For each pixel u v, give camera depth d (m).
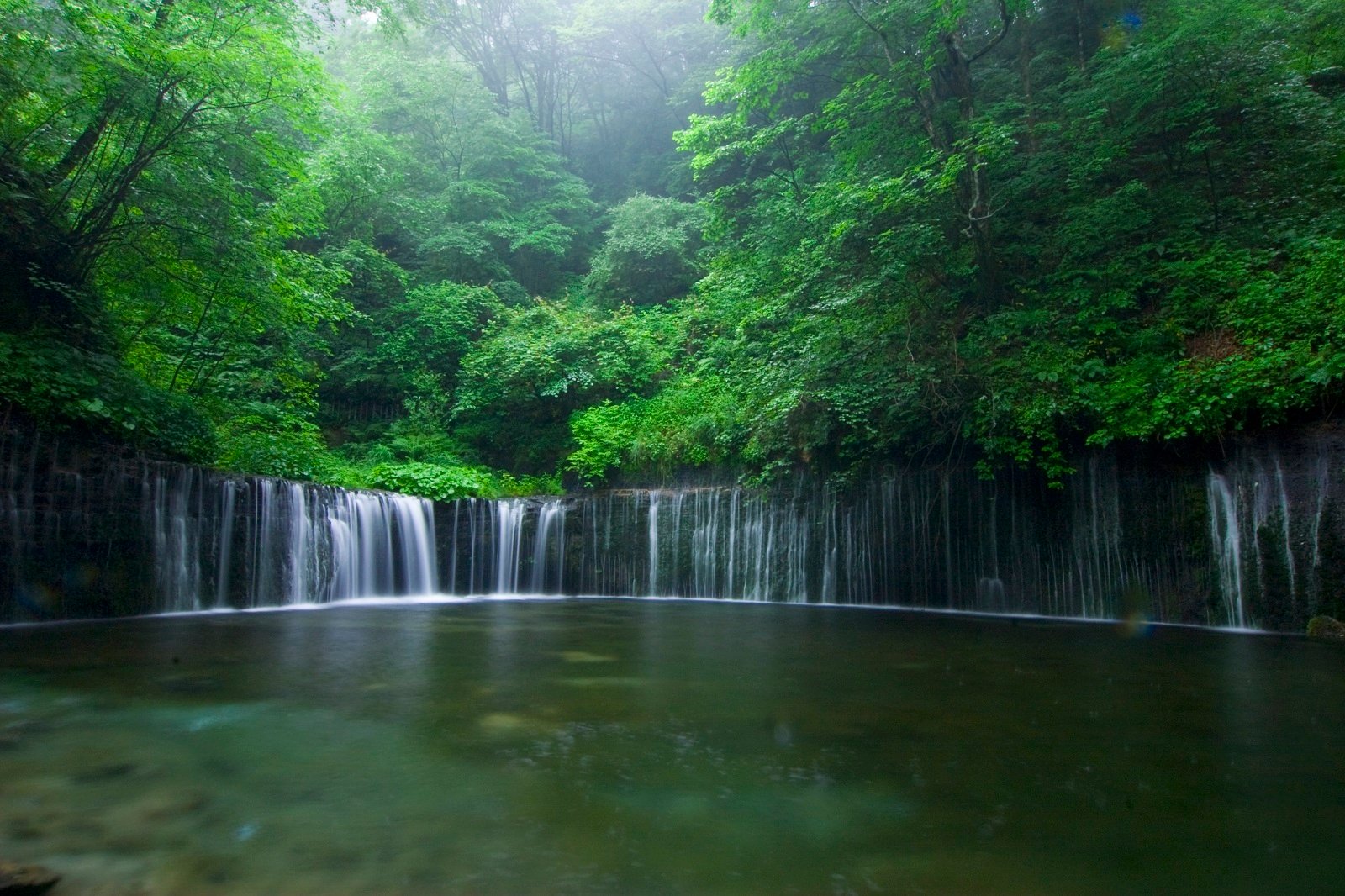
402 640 8.29
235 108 11.48
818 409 12.93
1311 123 11.95
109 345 11.59
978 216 12.06
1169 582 10.04
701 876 2.67
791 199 15.67
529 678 6.18
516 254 27.11
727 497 14.42
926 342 12.50
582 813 3.26
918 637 8.75
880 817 3.21
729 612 11.77
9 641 7.74
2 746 4.18
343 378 21.48
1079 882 2.62
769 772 3.79
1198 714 5.00
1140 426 9.70
